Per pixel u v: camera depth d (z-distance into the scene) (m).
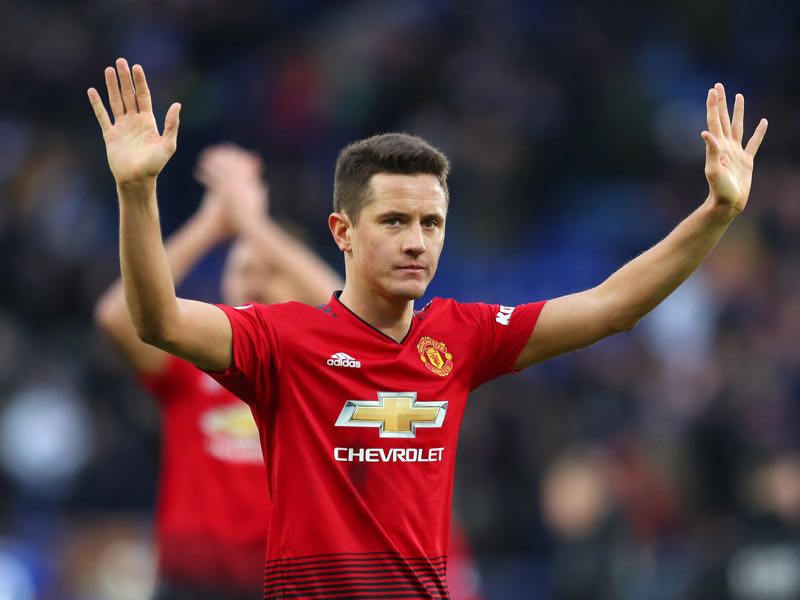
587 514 33.62
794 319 51.25
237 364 14.27
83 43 62.75
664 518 38.25
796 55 66.31
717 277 52.12
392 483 14.54
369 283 14.89
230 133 59.88
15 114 60.62
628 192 59.62
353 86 60.44
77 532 41.88
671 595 33.19
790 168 60.66
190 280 49.69
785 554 31.09
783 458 36.66
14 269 52.19
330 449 14.47
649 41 65.12
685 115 62.91
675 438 42.53
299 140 59.84
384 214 14.50
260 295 22.98
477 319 15.54
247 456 23.67
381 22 63.69
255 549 23.53
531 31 63.22
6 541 39.03
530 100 60.50
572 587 33.28
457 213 56.78
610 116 60.41
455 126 58.84
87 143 59.59
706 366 47.09
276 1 65.25
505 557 40.66
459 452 42.41
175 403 23.81
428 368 14.95
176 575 23.59
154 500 43.28
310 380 14.61
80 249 53.91
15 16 63.00
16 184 56.59
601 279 55.28
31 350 47.88
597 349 48.53
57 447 44.22
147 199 13.70
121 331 22.97
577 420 44.41
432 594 14.51
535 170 59.66
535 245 57.41
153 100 60.31
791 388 47.31
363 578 14.23
